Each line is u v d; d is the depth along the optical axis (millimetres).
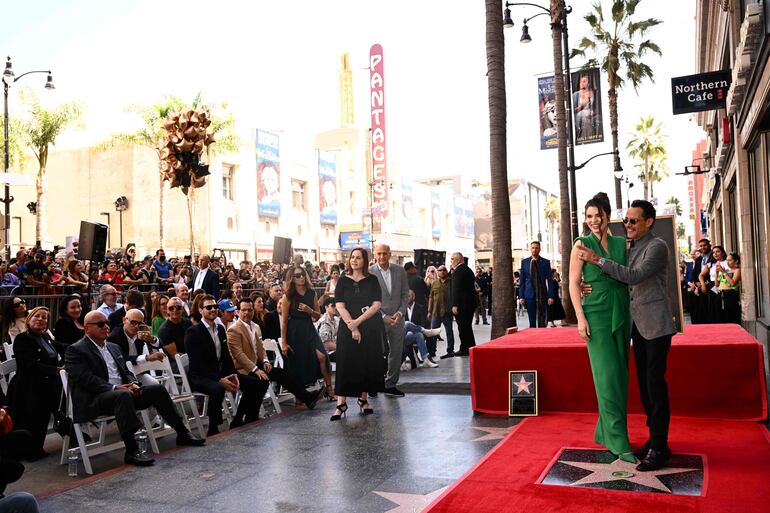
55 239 33875
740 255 15703
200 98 31516
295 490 5074
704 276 14570
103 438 6559
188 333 8000
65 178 33781
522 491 4559
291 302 8703
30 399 6828
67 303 8617
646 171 48875
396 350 9094
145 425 6637
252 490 5141
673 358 6699
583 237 5363
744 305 15422
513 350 7398
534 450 5637
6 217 17750
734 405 6512
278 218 37781
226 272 18391
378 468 5535
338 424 7414
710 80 14336
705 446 5520
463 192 87250
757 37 10414
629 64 28406
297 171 39625
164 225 32812
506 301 11516
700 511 4008
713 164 28812
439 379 10211
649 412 5266
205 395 7789
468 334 13289
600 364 5262
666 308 5031
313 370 8727
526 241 95562
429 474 5277
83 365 6402
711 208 33500
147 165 32562
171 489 5285
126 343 8164
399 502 4664
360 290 7840
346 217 45500
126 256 17438
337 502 4742
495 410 7477
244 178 35000
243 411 8008
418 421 7309
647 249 5047
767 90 9906
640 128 48906
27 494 3875
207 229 32250
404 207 55250
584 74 19844
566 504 4250
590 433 6141
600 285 5266
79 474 6199
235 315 9242
